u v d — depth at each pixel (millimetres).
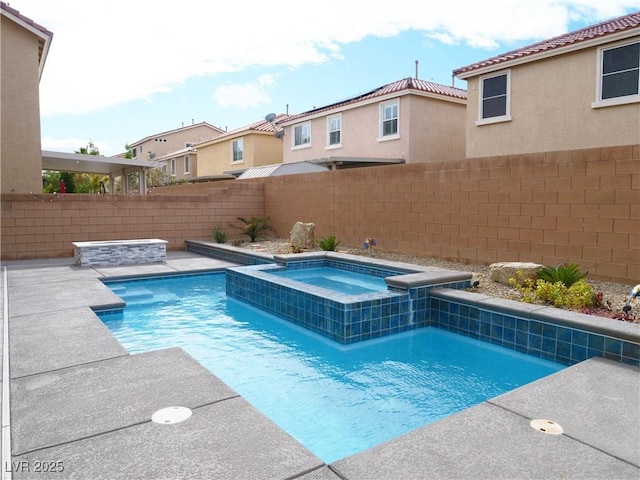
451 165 10328
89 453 2908
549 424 3471
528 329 6129
